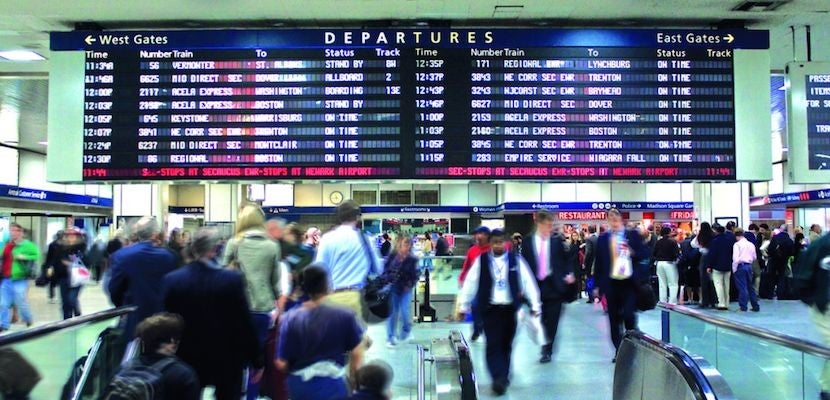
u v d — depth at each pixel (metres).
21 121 21.34
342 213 5.68
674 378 4.37
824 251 5.62
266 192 27.95
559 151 8.32
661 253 12.80
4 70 11.30
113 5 8.02
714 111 8.41
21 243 11.02
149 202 18.89
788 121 8.63
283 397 5.58
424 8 8.20
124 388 3.69
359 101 8.34
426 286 12.05
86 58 8.38
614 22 8.76
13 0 7.80
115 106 8.34
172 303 4.58
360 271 5.53
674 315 6.30
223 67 8.37
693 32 8.48
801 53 10.45
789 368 4.72
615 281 7.39
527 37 8.43
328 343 4.19
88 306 14.39
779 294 14.47
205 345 4.55
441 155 8.28
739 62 8.48
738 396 5.16
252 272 5.48
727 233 12.34
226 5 8.09
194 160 8.27
